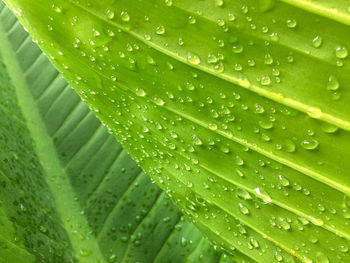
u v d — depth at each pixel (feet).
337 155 0.34
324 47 0.31
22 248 0.53
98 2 0.35
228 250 0.53
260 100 0.34
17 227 0.54
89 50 0.39
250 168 0.40
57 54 0.42
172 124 0.41
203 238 0.64
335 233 0.39
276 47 0.32
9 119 0.69
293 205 0.39
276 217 0.42
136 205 0.68
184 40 0.35
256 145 0.37
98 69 0.41
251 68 0.33
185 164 0.45
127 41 0.37
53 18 0.38
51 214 0.64
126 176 0.71
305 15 0.30
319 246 0.41
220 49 0.34
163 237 0.66
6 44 0.80
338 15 0.29
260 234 0.45
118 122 0.47
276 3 0.30
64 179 0.70
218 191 0.45
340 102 0.32
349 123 0.32
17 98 0.74
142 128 0.45
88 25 0.37
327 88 0.32
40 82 0.77
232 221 0.47
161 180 0.52
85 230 0.66
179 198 0.52
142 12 0.35
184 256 0.64
